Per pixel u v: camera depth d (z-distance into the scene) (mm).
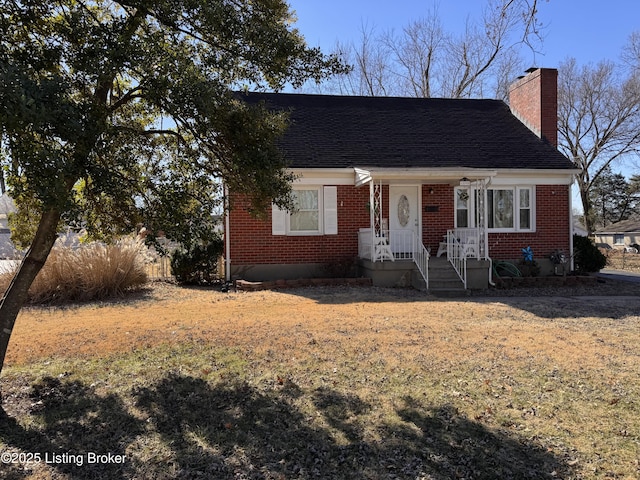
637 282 14773
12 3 4191
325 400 4711
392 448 3848
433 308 9422
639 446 3875
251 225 13820
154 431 4129
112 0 5113
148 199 5207
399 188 14672
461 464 3633
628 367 5656
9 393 4848
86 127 3900
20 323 8141
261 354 6062
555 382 5184
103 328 7543
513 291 12727
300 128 15516
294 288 12391
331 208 14109
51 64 4188
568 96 35344
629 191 56188
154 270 14820
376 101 17859
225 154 5449
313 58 5543
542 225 15039
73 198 4125
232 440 3973
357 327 7555
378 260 12906
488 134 16344
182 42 5242
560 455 3744
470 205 14734
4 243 19188
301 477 3461
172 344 6508
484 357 6000
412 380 5215
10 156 3564
